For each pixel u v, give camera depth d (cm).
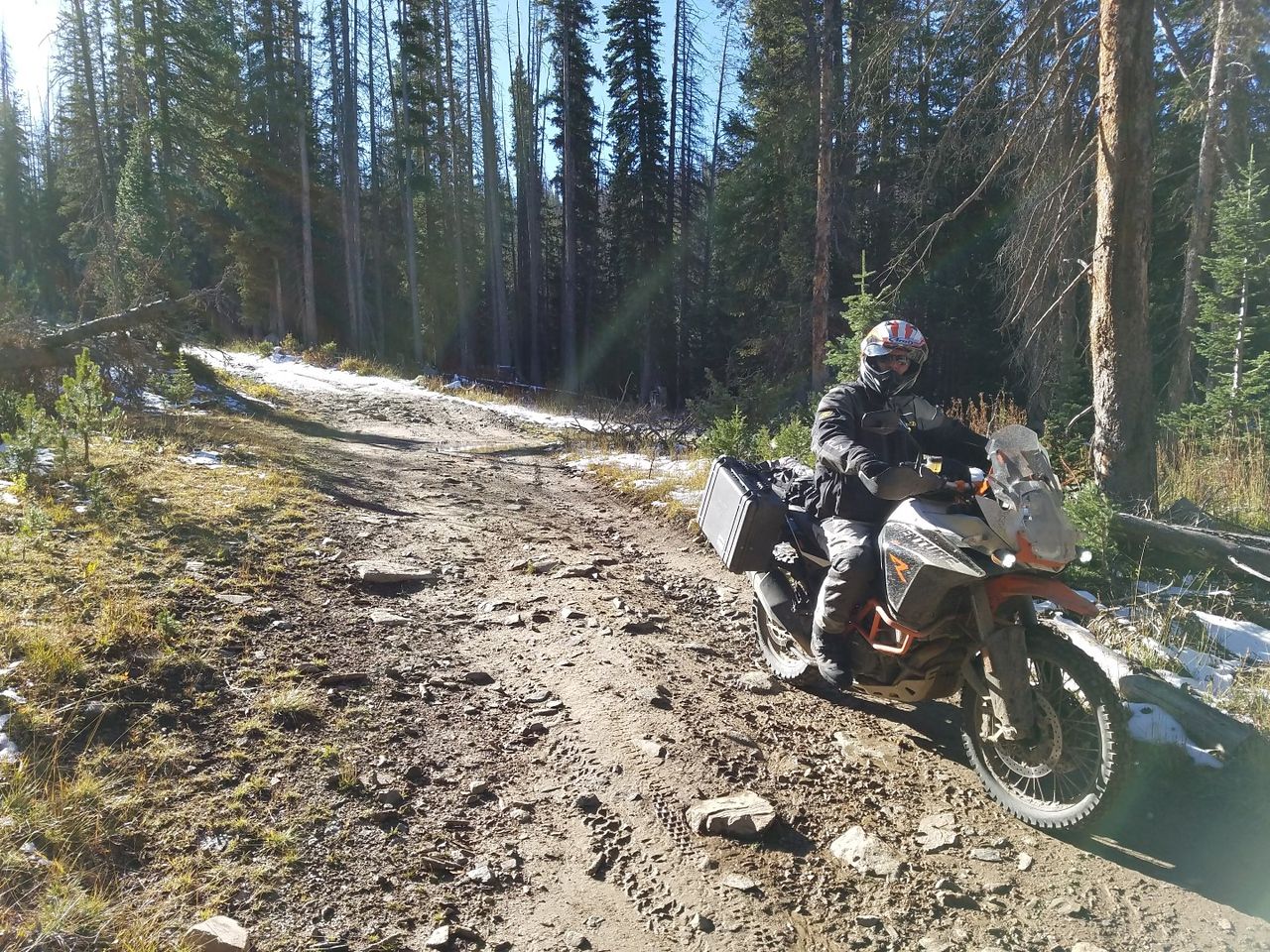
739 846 334
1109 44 672
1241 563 561
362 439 1369
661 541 789
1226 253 1291
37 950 243
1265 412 1055
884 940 286
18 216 5747
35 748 331
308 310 3716
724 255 2828
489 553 702
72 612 438
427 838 324
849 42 1953
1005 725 351
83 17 2789
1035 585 344
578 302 4750
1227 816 353
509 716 425
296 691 411
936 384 2273
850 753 412
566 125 4134
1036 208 928
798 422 995
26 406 711
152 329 1302
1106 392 696
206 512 676
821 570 456
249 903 279
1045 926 293
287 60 3719
